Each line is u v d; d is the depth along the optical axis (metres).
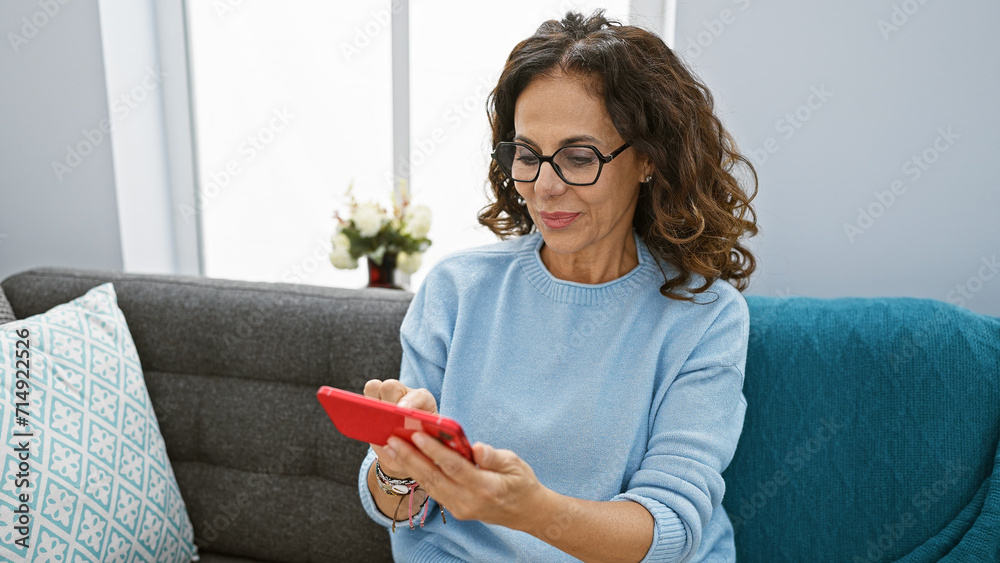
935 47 1.40
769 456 1.14
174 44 1.97
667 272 1.05
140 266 2.00
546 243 1.00
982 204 1.43
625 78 0.90
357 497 1.27
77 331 1.22
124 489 1.15
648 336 1.01
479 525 1.02
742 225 1.08
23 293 1.39
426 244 1.71
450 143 1.94
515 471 0.72
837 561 1.11
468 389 1.04
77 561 1.07
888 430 1.10
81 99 1.87
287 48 1.98
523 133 0.94
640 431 0.97
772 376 1.15
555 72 0.91
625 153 0.95
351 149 2.02
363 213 1.64
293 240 2.10
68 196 1.94
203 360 1.34
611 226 0.97
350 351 1.29
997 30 1.36
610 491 0.96
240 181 2.08
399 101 1.89
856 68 1.45
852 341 1.14
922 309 1.16
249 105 2.03
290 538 1.29
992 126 1.40
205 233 2.12
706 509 0.89
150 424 1.25
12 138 1.93
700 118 1.00
